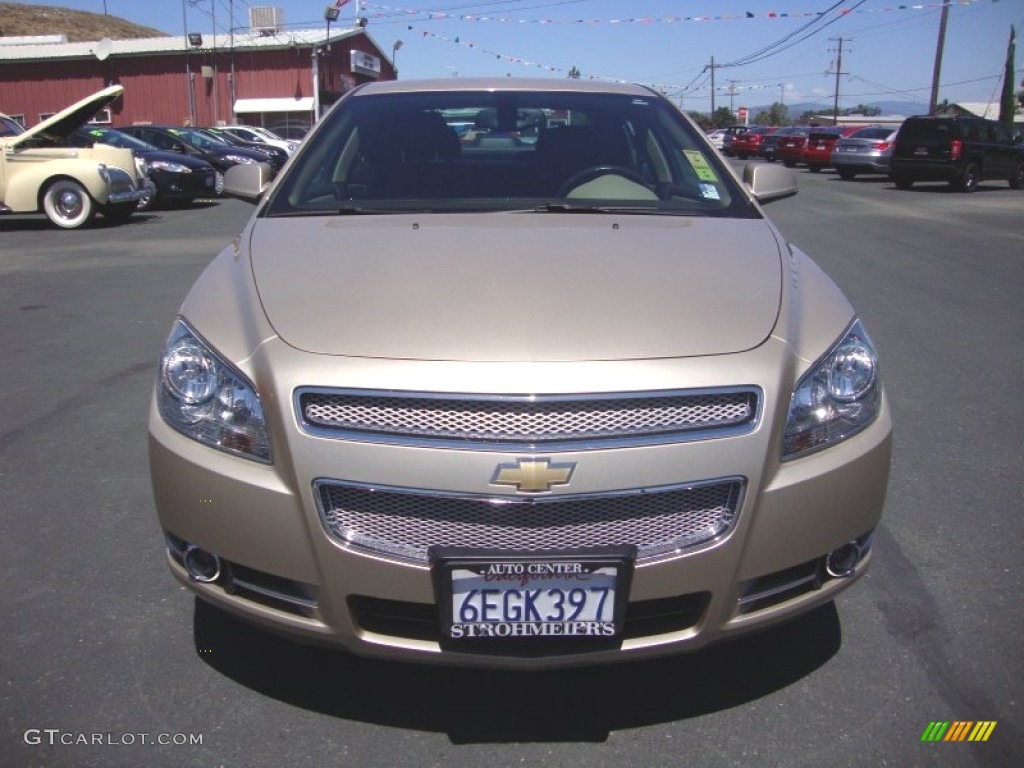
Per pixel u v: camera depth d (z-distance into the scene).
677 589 2.12
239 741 2.32
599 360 2.10
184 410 2.27
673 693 2.50
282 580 2.19
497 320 2.22
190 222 13.92
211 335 2.31
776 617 2.25
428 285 2.39
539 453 2.03
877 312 7.04
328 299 2.34
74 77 41.34
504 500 2.03
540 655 2.12
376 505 2.08
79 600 2.95
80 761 2.23
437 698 2.48
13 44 45.69
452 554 2.04
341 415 2.08
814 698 2.47
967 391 5.09
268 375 2.14
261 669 2.60
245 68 40.56
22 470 3.98
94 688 2.51
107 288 8.10
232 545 2.18
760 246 2.81
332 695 2.49
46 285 8.28
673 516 2.11
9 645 2.70
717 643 2.24
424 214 3.08
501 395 2.04
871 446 2.32
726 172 3.44
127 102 41.31
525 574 2.04
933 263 9.35
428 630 2.15
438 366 2.08
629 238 2.79
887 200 17.20
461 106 3.61
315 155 3.45
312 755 2.27
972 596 2.97
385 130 3.54
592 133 3.56
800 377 2.23
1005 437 4.38
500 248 2.66
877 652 2.67
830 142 27.16
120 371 5.47
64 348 5.99
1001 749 2.28
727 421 2.12
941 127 19.25
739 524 2.12
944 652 2.67
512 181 3.34
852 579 2.38
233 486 2.15
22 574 3.11
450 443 2.04
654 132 3.60
